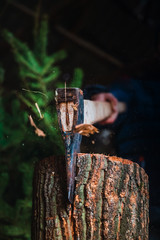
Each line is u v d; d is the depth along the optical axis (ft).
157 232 8.39
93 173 3.91
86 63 14.26
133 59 14.61
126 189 4.02
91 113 4.56
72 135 3.75
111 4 13.52
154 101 9.23
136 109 9.03
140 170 4.26
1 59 13.05
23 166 8.46
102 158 3.97
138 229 4.05
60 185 3.99
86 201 3.84
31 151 8.84
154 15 14.30
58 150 7.86
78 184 3.87
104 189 3.90
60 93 3.84
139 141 8.91
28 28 12.48
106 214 3.84
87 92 7.95
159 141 9.02
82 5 12.94
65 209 3.88
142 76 11.23
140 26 14.10
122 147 8.86
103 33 14.35
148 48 14.21
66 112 3.80
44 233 3.92
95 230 3.81
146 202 4.34
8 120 8.96
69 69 13.30
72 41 13.83
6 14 13.55
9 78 12.46
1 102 9.66
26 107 5.32
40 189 4.10
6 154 9.44
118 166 4.01
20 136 8.54
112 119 7.16
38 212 4.05
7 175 8.87
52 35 13.57
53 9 12.72
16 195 9.66
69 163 3.74
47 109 5.02
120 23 14.20
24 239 8.09
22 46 9.84
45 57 9.02
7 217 8.12
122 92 9.31
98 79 12.15
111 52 14.73
